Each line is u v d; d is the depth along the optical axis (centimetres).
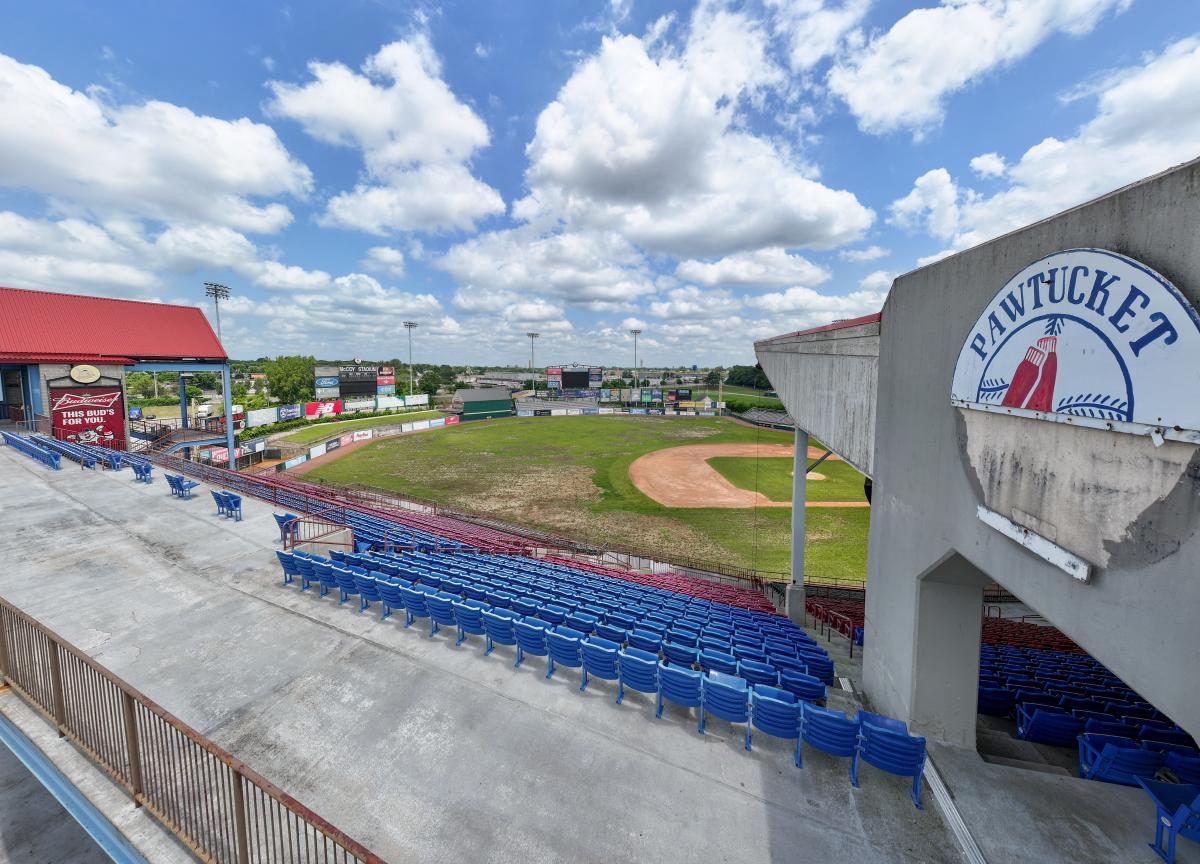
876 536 855
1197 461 334
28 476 1916
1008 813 554
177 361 3112
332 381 7369
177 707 700
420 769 607
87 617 920
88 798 512
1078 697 854
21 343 2564
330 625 945
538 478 3912
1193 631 343
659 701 729
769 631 1194
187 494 1734
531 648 825
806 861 509
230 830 495
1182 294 340
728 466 4438
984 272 567
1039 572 488
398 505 2973
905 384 750
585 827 537
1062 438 454
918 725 704
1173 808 497
